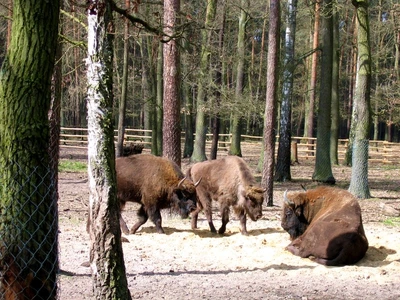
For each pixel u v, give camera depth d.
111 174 5.31
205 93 27.34
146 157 10.88
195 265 8.52
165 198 10.76
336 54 29.81
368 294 7.12
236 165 10.84
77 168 24.27
